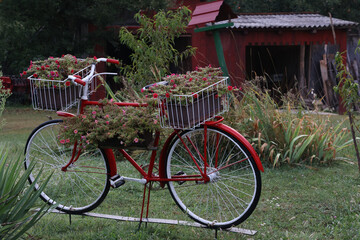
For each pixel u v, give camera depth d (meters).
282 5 23.80
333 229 3.69
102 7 16.12
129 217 3.81
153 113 3.51
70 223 3.85
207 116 3.40
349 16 22.95
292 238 3.52
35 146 4.41
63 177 4.73
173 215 4.16
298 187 5.07
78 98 3.83
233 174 5.61
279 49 19.20
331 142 6.42
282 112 6.55
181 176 3.73
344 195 4.68
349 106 5.11
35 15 16.84
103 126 3.54
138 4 16.03
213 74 3.53
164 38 7.85
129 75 7.92
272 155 6.02
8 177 3.13
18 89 16.83
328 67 15.73
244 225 3.88
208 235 3.62
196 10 10.23
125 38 7.76
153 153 3.74
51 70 3.89
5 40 17.16
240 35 14.45
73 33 17.11
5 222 2.98
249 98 6.64
